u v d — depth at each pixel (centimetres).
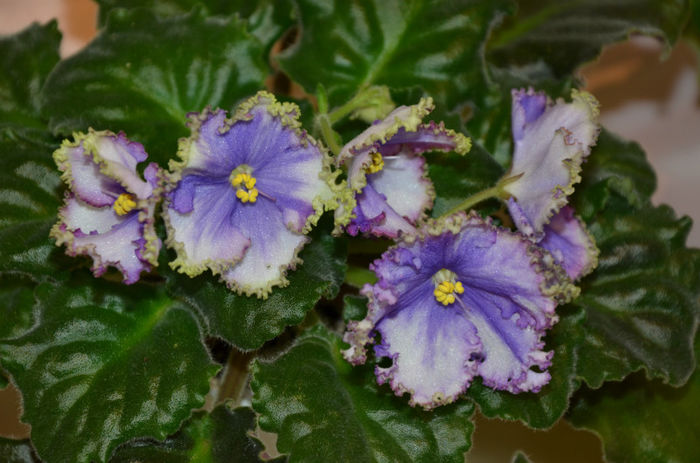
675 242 55
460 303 47
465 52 55
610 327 54
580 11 61
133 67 52
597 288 55
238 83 53
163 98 53
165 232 49
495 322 47
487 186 52
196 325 51
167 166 51
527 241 45
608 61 70
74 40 71
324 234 50
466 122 56
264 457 50
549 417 49
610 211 55
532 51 60
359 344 45
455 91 55
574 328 51
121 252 46
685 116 70
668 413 55
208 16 56
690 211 69
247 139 45
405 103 53
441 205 52
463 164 53
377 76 56
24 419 48
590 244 50
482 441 59
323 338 51
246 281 46
